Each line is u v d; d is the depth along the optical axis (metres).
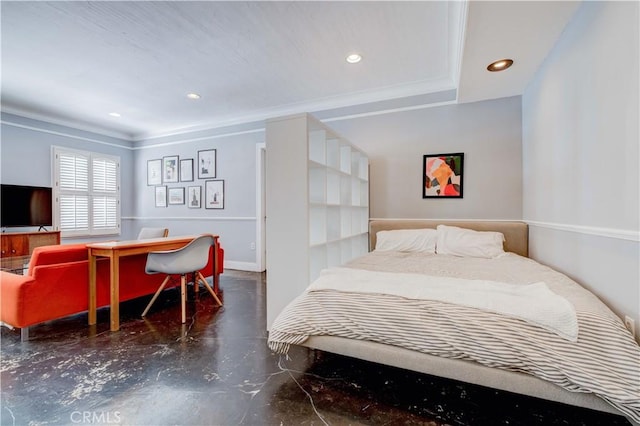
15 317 2.13
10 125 4.22
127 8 2.15
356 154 3.43
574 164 1.84
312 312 1.57
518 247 2.96
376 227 3.57
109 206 5.42
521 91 3.01
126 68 3.09
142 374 1.71
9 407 1.41
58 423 1.30
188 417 1.34
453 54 2.79
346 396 1.50
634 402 0.99
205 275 3.63
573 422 1.31
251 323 2.53
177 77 3.31
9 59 2.90
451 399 1.48
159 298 3.28
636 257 1.25
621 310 1.36
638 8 1.19
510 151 3.14
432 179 3.46
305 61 2.95
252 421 1.32
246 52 2.78
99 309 2.91
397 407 1.42
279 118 2.23
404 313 1.38
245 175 4.78
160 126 5.24
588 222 1.67
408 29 2.41
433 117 3.47
